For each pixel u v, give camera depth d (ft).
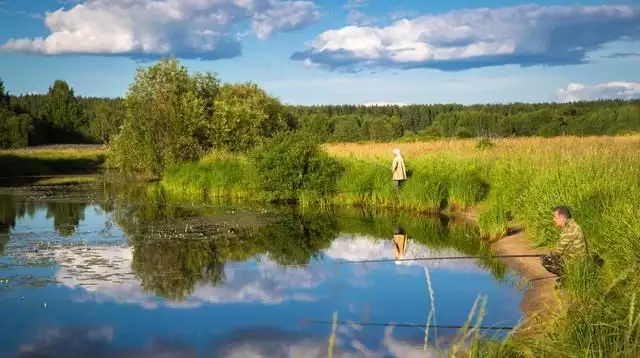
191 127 119.14
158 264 43.11
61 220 64.85
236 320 30.09
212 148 122.83
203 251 48.06
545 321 25.89
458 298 33.71
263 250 48.80
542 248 44.27
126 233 56.08
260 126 136.05
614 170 47.67
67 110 304.30
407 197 73.00
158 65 122.52
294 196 81.61
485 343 21.45
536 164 61.36
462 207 68.33
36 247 48.96
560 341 20.84
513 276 38.34
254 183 85.30
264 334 27.84
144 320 30.14
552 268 32.24
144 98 122.11
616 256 30.53
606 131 190.90
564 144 82.99
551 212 43.80
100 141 289.74
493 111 378.94
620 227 32.17
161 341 27.02
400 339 26.96
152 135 121.19
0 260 43.93
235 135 124.06
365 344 26.35
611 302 23.39
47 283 37.47
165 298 34.19
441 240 52.85
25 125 230.68
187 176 97.35
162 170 123.13
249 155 87.04
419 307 32.07
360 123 308.60
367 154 100.12
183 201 84.79
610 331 20.84
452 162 78.43
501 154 81.51
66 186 111.96
